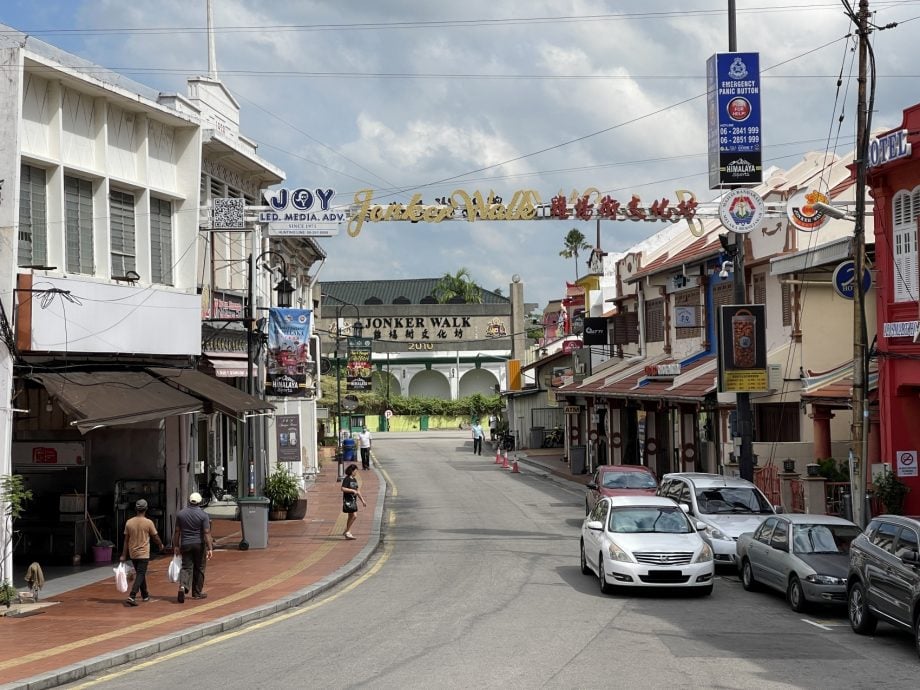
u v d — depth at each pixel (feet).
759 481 88.28
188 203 78.43
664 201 80.64
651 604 54.54
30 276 58.75
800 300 94.38
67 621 49.83
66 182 66.69
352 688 35.32
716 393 97.19
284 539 84.48
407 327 315.78
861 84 66.69
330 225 79.15
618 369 143.74
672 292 127.75
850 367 85.97
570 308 204.95
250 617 51.26
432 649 42.11
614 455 145.48
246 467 82.43
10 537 56.13
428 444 235.20
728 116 79.77
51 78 64.18
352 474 84.48
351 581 64.54
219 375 86.02
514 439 211.82
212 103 93.71
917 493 75.46
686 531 59.62
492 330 318.24
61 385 59.06
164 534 76.48
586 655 40.73
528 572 66.33
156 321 71.61
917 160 72.28
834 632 46.96
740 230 80.12
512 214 79.05
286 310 93.15
